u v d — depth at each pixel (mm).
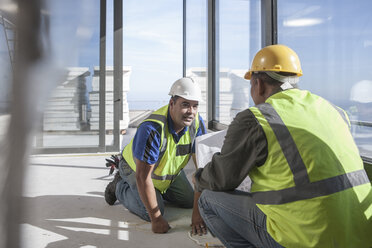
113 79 4465
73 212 2107
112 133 4598
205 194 1418
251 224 1199
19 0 152
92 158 4039
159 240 1712
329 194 952
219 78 3963
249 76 1354
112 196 2236
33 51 157
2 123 152
